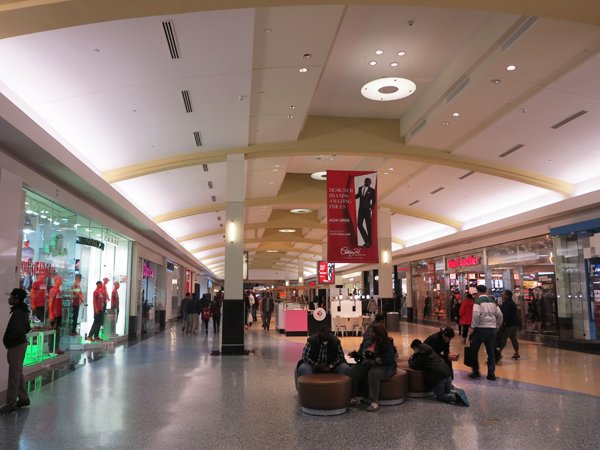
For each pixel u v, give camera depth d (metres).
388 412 5.79
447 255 22.36
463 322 13.75
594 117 10.34
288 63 9.01
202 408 6.03
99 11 5.68
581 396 6.67
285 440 4.68
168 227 23.17
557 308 14.12
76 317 12.44
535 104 10.16
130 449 4.44
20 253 8.32
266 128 12.34
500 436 4.80
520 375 8.50
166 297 25.34
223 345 11.85
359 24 8.88
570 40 7.84
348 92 12.01
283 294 47.31
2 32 5.87
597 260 12.73
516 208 16.86
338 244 10.75
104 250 14.88
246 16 6.93
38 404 6.29
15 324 6.02
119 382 7.91
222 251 38.22
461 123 11.62
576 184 13.81
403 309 28.50
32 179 8.58
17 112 6.78
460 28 9.01
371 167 16.58
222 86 9.17
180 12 5.93
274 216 27.30
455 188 17.31
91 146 10.75
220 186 17.53
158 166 13.02
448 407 6.03
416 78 11.13
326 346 6.49
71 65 7.45
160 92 8.98
